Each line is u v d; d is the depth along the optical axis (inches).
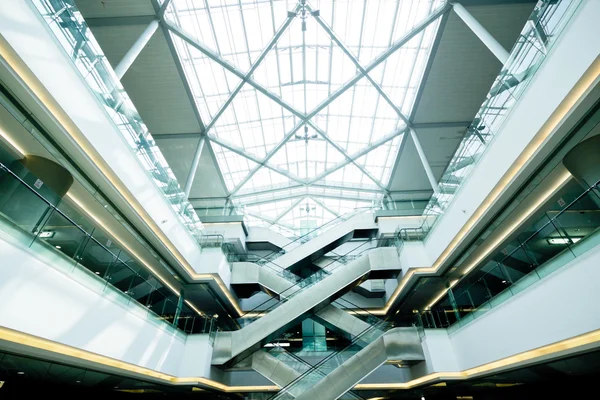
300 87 743.7
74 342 252.7
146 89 617.3
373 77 693.3
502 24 504.4
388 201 928.9
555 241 315.3
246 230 892.6
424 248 599.8
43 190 301.6
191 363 480.4
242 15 571.2
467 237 462.9
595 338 249.3
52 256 238.2
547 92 275.1
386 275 661.3
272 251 912.3
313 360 642.2
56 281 238.5
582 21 233.3
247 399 690.8
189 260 549.6
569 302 263.4
